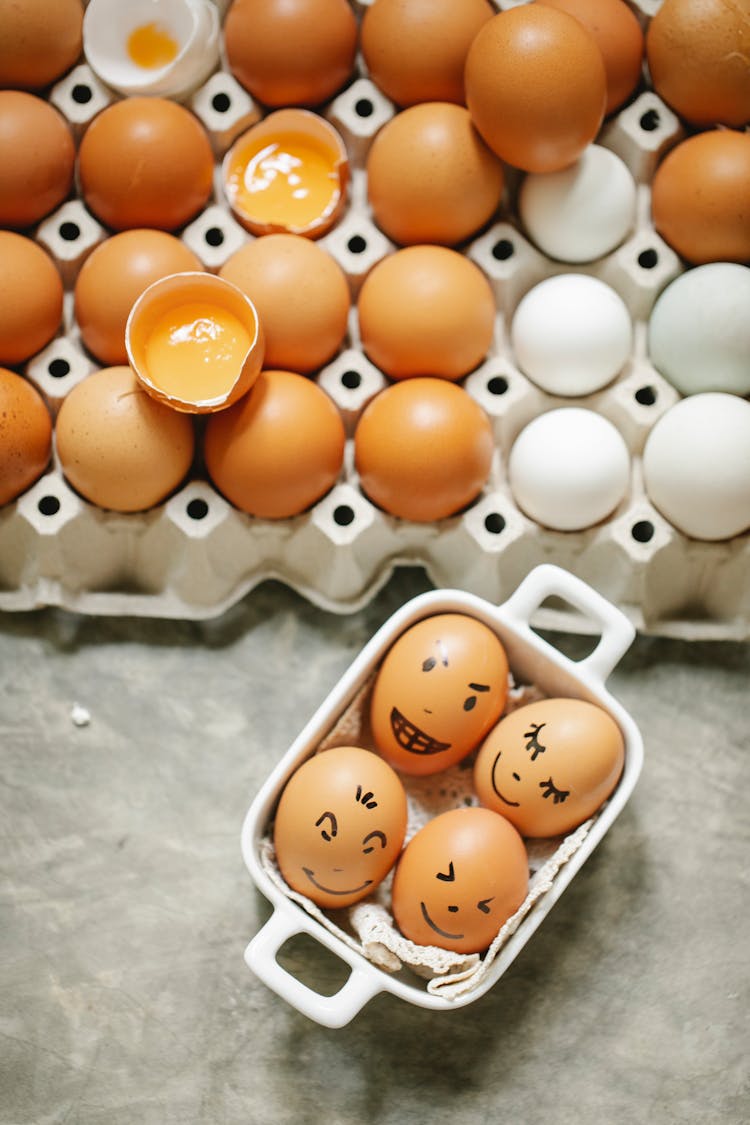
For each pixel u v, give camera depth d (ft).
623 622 1.71
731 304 1.78
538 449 1.79
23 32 1.79
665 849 1.88
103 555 1.88
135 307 1.71
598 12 1.82
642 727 1.91
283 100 1.86
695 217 1.80
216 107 1.89
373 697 1.73
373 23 1.82
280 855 1.68
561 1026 1.83
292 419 1.75
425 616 1.75
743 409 1.79
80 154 1.82
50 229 1.85
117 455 1.75
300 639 1.93
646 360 1.87
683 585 1.89
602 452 1.78
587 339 1.79
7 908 1.85
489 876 1.63
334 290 1.79
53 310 1.80
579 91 1.71
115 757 1.90
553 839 1.73
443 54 1.80
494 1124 1.81
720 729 1.91
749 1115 1.81
